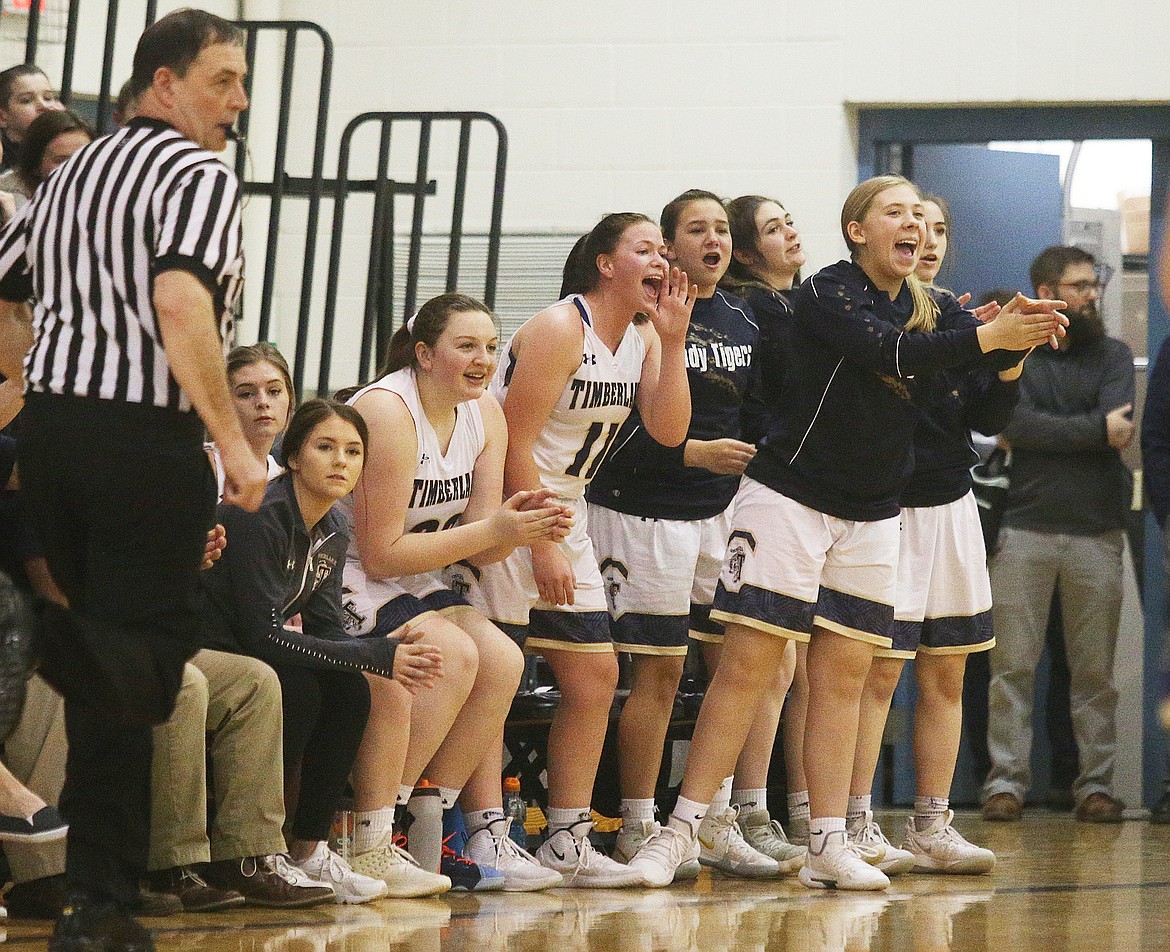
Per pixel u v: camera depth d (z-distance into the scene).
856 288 12.36
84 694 7.90
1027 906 11.65
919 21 21.09
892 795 21.02
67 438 8.34
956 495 13.99
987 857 13.85
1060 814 20.27
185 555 8.50
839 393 12.30
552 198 21.42
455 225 16.38
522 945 9.48
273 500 11.11
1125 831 18.19
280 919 10.54
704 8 21.27
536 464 12.98
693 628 14.84
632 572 13.75
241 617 10.88
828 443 12.38
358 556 12.45
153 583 8.43
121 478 8.33
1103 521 19.75
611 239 12.88
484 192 21.48
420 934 9.93
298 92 21.75
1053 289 19.89
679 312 12.94
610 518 13.84
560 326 12.78
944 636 14.02
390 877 11.74
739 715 12.90
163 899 10.62
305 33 21.75
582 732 13.05
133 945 8.23
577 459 13.13
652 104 21.33
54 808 10.33
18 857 10.39
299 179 16.62
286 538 11.12
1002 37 21.02
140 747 8.29
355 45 21.69
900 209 12.35
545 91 21.44
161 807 10.55
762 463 12.66
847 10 21.14
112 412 8.32
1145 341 21.33
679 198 14.37
